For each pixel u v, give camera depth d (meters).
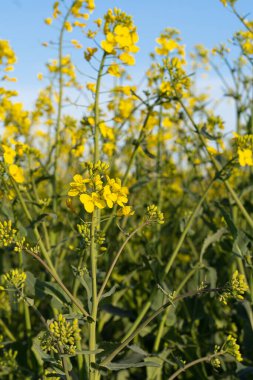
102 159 0.82
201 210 0.75
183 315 0.76
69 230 0.79
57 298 0.53
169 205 1.00
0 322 0.71
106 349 0.51
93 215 0.46
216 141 0.70
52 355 0.47
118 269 0.81
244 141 0.62
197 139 0.85
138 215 0.94
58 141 0.78
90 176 0.45
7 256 0.80
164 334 0.70
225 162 0.67
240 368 0.62
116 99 0.91
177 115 0.92
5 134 0.87
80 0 0.73
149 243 0.76
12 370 0.63
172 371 0.70
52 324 0.45
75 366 0.64
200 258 0.64
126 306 0.82
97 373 0.47
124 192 0.45
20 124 0.90
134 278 0.88
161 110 0.87
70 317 0.46
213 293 0.66
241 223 0.80
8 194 0.60
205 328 0.79
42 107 0.96
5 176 0.61
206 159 0.85
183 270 0.89
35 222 0.57
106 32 0.59
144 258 0.63
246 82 0.84
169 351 0.64
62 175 0.99
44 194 0.98
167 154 1.03
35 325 0.82
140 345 0.71
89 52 0.59
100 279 0.72
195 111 0.98
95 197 0.44
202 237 0.91
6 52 0.67
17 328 0.80
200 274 0.68
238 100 0.82
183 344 0.67
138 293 0.82
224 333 0.77
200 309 0.72
